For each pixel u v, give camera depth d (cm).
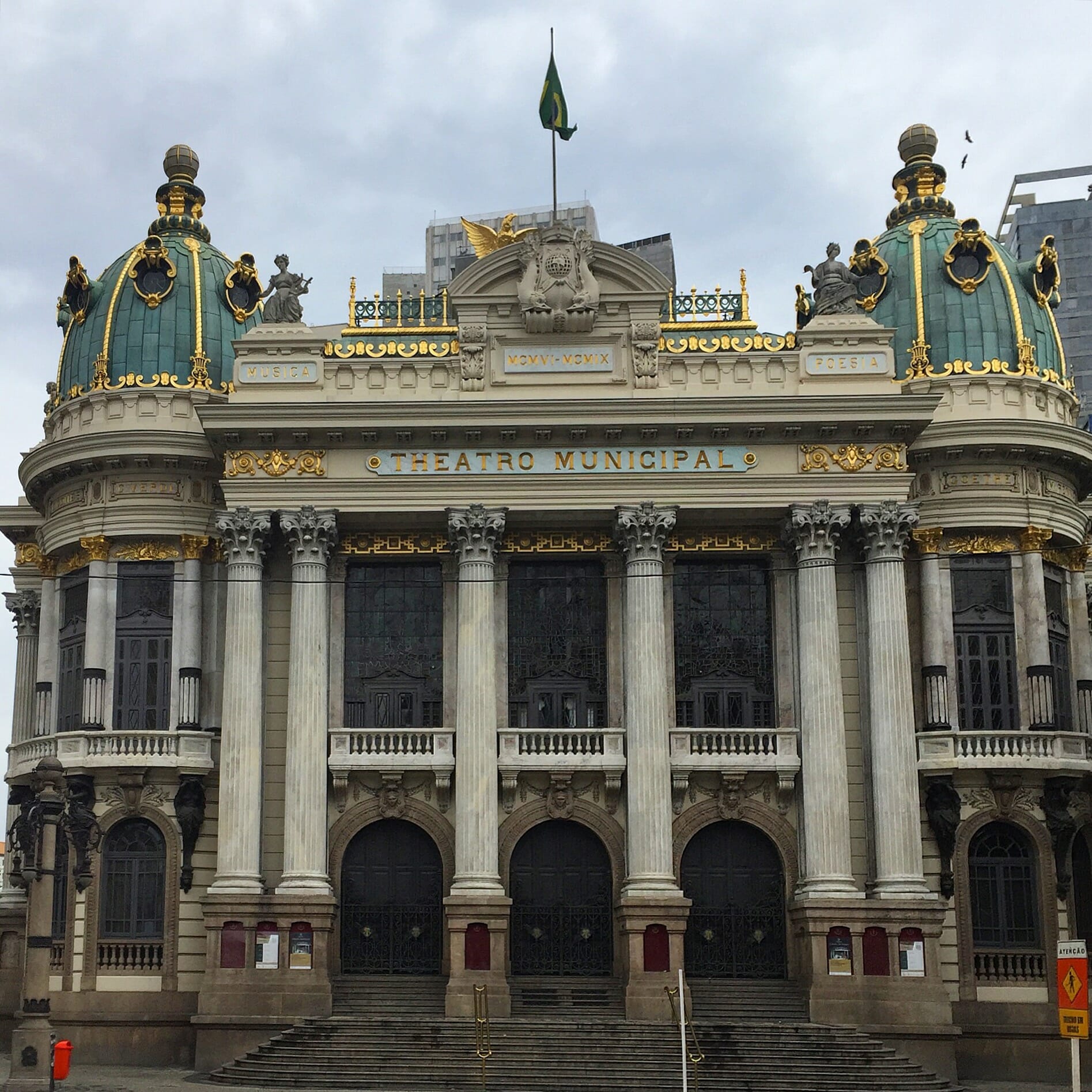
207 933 4700
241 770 4831
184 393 5281
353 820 4959
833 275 5209
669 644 5072
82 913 4922
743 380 5094
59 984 4897
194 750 4997
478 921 4688
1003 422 5116
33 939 3766
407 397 5088
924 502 5144
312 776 4828
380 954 4938
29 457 5350
